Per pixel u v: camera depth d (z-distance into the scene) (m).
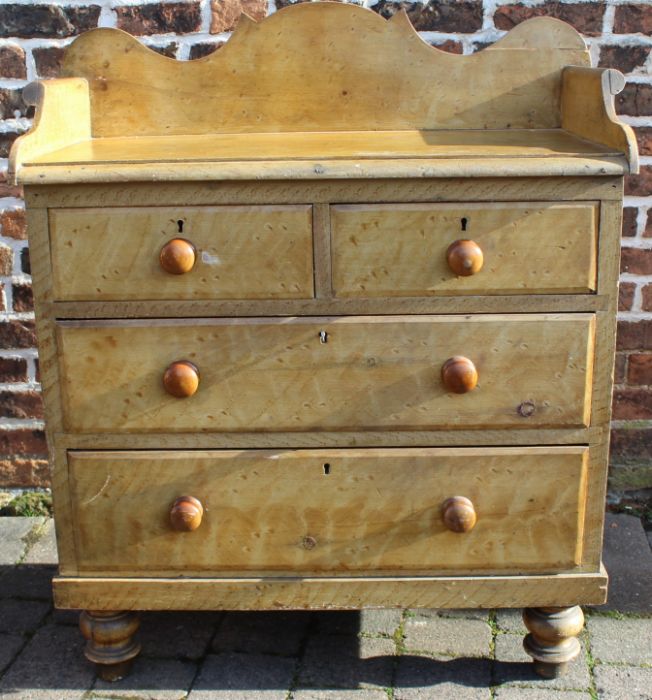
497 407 1.77
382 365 1.75
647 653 2.04
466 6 2.38
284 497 1.82
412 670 1.99
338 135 2.11
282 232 1.70
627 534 2.50
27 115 2.49
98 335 1.75
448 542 1.83
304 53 2.13
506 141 1.93
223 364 1.76
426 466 1.79
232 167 1.66
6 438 2.67
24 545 2.51
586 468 1.79
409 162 1.66
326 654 2.05
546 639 1.91
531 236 1.69
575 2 2.37
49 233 1.71
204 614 2.21
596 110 1.88
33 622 2.19
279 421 1.78
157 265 1.72
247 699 1.91
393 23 2.11
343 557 1.85
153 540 1.85
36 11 2.42
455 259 1.67
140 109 2.15
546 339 1.73
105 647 1.94
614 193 1.67
